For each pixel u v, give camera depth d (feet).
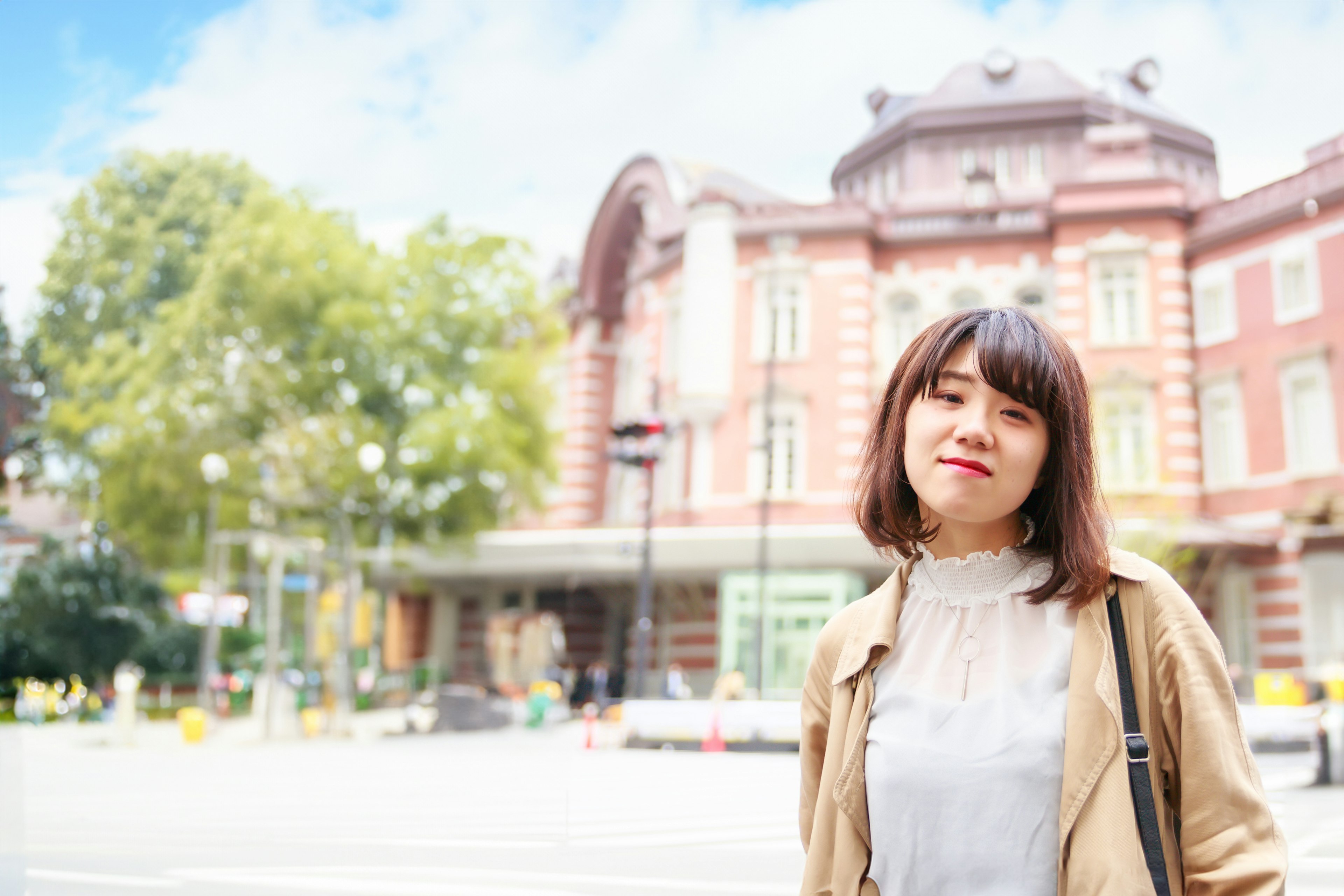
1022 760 5.07
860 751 5.55
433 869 21.40
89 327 98.73
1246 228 82.07
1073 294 85.61
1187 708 5.02
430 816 30.12
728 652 80.84
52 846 24.53
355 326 78.23
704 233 91.91
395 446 81.25
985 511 5.30
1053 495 5.39
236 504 79.41
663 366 98.22
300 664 121.80
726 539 84.33
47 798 34.83
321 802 33.76
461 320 82.84
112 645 107.14
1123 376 82.84
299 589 93.81
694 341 90.68
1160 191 85.30
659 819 29.73
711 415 89.97
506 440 82.38
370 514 79.56
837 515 86.17
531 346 86.38
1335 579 75.97
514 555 95.14
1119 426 82.94
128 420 79.56
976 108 95.81
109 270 100.27
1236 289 82.53
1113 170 87.86
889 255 91.86
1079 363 5.48
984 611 5.58
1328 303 77.66
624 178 107.96
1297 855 23.20
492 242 84.58
